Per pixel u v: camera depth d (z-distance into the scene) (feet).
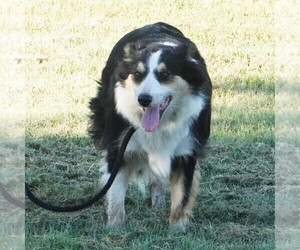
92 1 45.09
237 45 40.75
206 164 27.58
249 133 30.42
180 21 43.60
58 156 28.37
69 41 40.60
